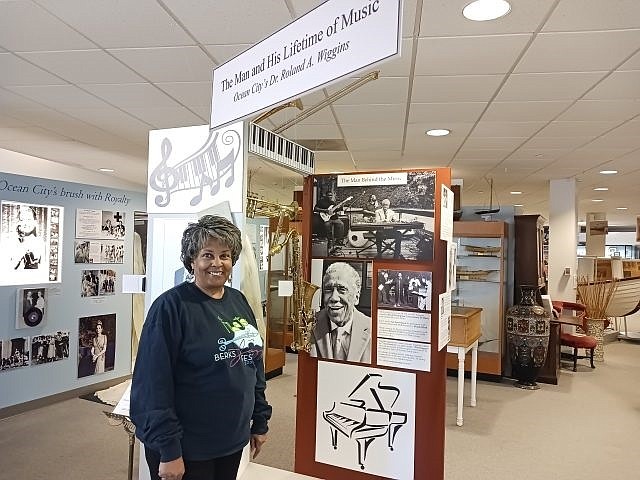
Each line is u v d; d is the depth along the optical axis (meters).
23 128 5.20
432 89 3.79
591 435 4.48
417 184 3.04
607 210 13.94
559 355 6.71
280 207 3.23
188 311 1.83
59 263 5.27
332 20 1.41
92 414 4.82
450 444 4.23
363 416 3.15
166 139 2.85
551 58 3.17
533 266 6.61
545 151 5.95
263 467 2.89
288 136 5.37
